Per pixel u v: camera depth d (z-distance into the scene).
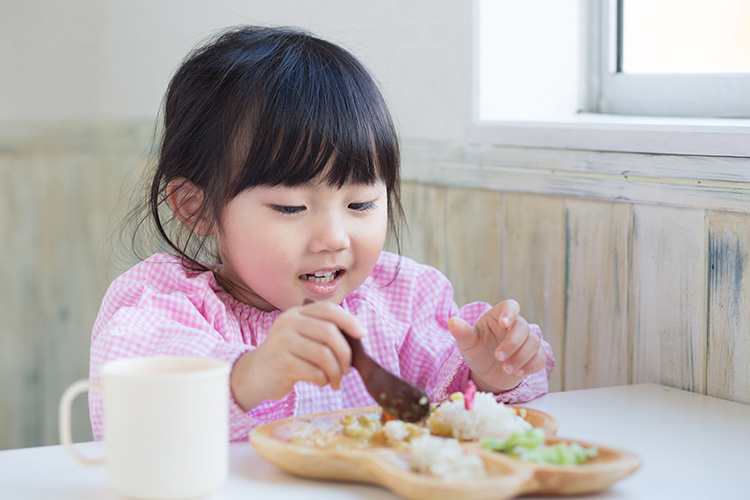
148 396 0.75
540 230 1.21
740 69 1.14
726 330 1.03
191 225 1.07
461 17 1.29
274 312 1.09
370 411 0.91
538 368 1.00
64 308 2.14
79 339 2.15
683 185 1.04
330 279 1.04
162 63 1.94
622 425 0.94
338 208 1.01
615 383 1.14
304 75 1.02
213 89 1.05
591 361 1.16
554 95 1.32
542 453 0.78
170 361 0.80
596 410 0.99
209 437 0.77
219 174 1.03
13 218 2.09
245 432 0.90
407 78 1.41
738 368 1.02
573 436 0.91
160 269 1.08
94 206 2.12
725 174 1.01
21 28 2.05
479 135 1.28
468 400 0.85
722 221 1.02
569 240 1.18
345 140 1.00
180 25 1.88
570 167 1.16
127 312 0.98
